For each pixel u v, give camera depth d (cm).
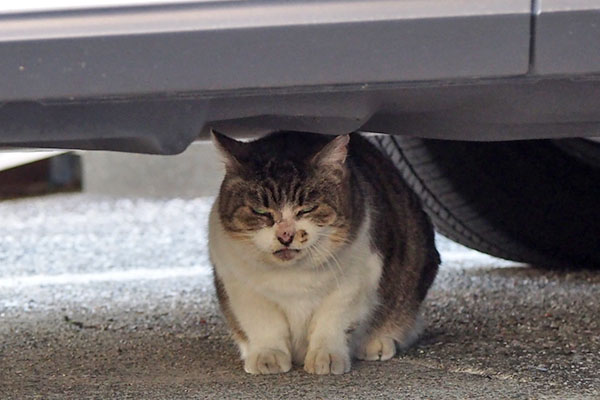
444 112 597
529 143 960
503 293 957
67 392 627
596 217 1002
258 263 669
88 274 1155
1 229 1580
